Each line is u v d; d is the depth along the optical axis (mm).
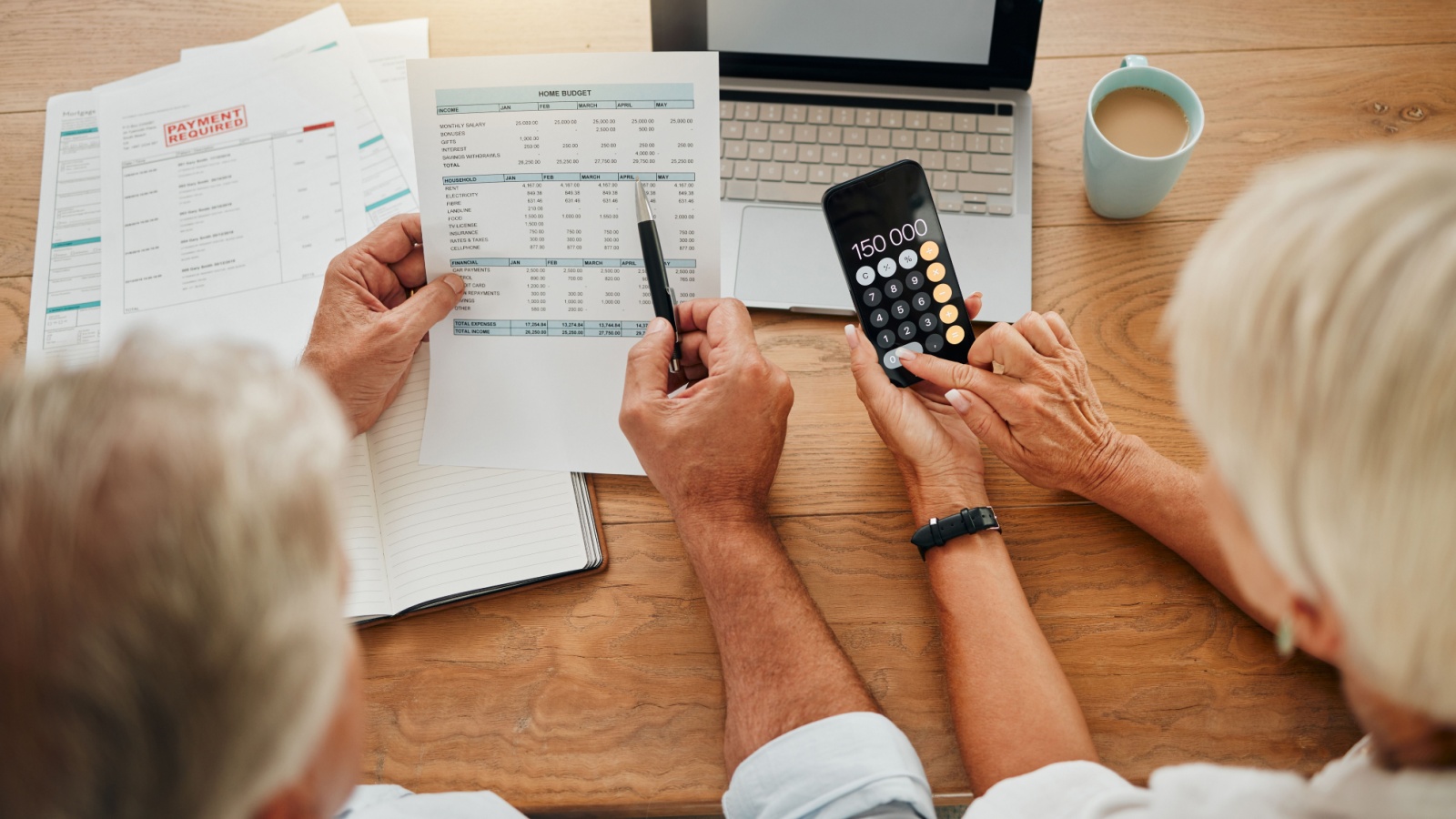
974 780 567
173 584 243
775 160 755
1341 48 771
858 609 655
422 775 626
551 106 638
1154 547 658
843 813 521
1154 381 704
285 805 315
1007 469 686
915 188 656
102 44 821
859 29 733
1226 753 607
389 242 682
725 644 604
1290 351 274
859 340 658
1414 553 260
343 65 789
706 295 669
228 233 754
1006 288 724
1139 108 701
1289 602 342
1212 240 316
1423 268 249
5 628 235
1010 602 606
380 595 664
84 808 247
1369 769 336
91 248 766
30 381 268
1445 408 245
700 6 733
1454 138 747
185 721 247
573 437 685
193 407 267
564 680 644
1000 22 717
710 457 616
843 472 692
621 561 673
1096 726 618
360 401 670
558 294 672
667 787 617
